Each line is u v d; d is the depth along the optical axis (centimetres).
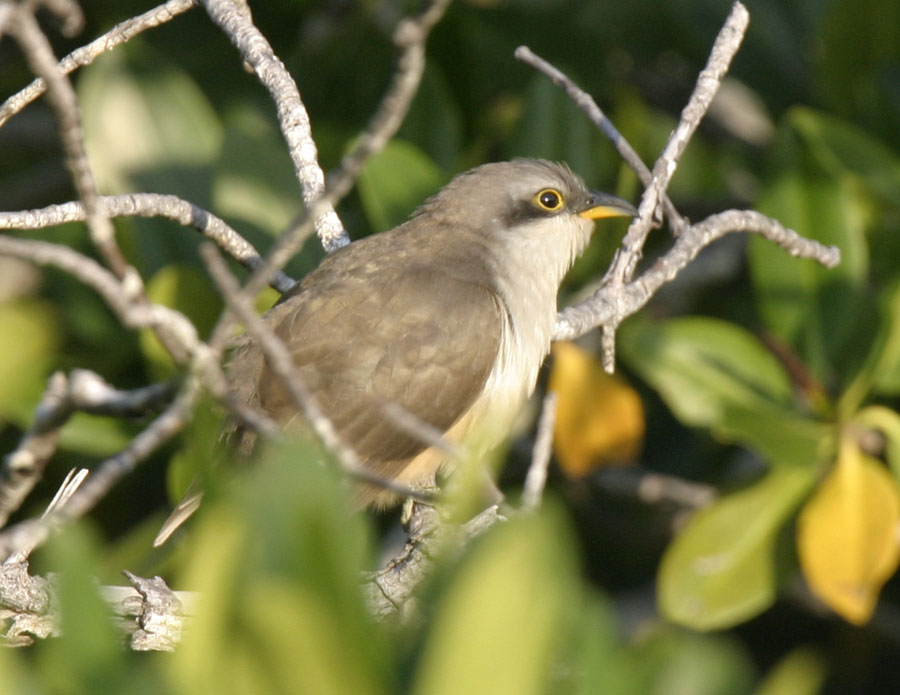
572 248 1105
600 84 1345
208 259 566
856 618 1006
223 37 1334
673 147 967
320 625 422
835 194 1125
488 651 425
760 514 1063
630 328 1097
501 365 1020
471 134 1312
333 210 1094
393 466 976
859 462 1034
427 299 995
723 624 1050
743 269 1330
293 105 973
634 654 507
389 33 1272
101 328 1152
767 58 1335
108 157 1163
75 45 1355
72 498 578
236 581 439
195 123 1185
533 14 1325
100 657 444
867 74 1259
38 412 588
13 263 1248
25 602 700
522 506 804
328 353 966
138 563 969
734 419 1044
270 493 445
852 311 1110
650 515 1286
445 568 457
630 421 1124
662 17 1359
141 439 561
